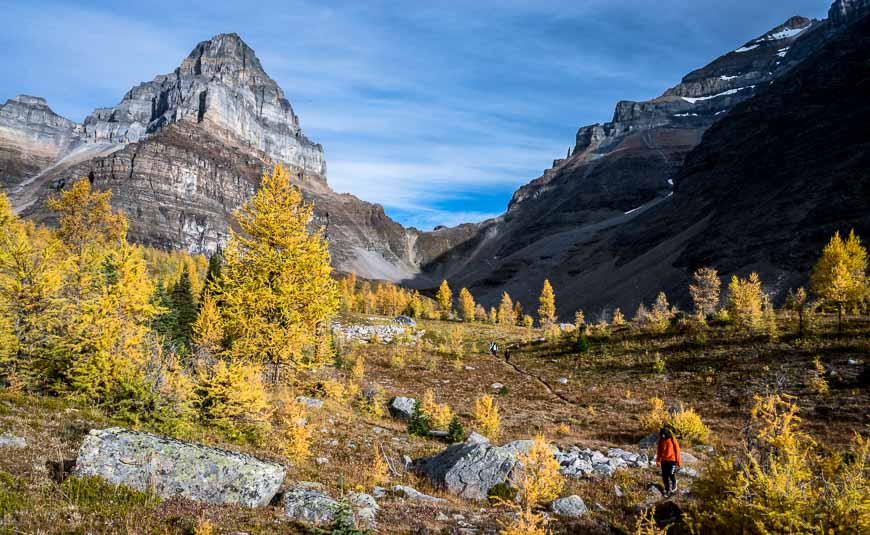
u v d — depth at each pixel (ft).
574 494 45.83
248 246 66.18
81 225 165.78
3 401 42.98
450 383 150.92
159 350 51.65
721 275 484.74
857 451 29.50
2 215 101.30
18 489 27.07
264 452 48.03
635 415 105.40
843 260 156.46
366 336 242.17
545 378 154.20
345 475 45.57
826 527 25.30
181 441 33.71
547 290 346.95
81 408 46.11
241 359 62.44
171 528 26.22
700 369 132.98
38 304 62.03
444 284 423.64
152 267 371.56
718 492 30.91
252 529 27.71
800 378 109.81
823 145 597.52
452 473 47.91
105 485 29.55
